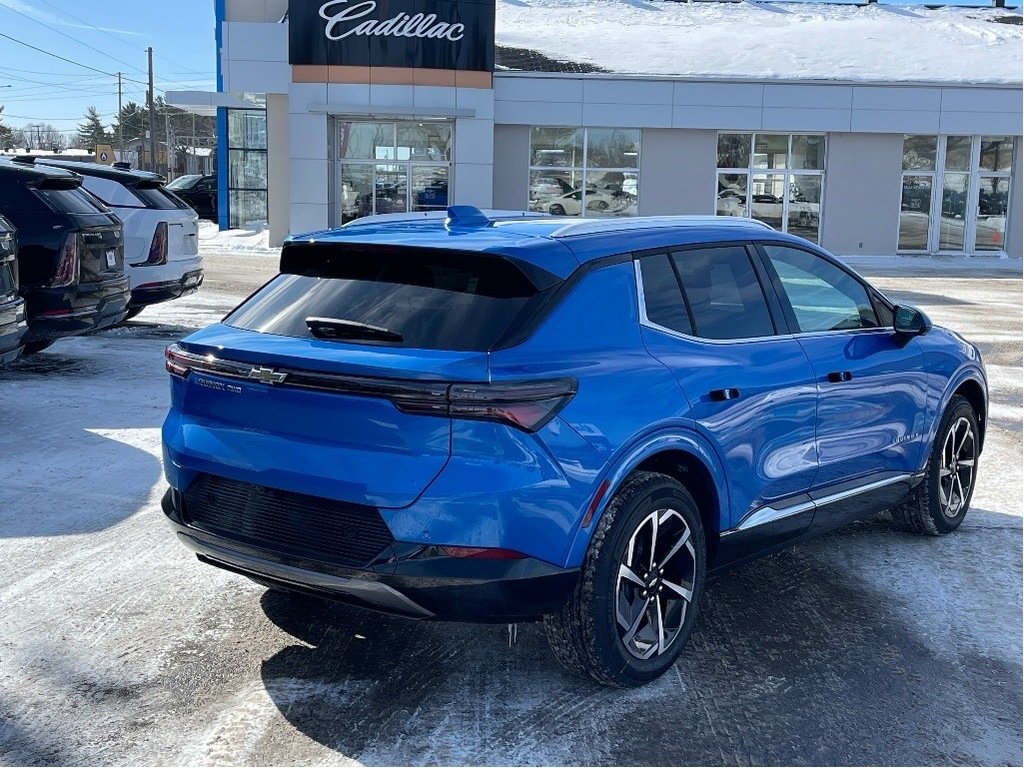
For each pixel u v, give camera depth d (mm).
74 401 8844
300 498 3705
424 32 25859
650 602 4000
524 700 3902
